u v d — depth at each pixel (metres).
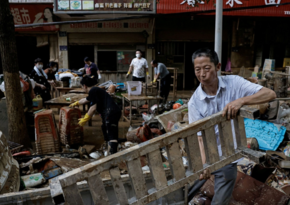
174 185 1.79
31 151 4.80
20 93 4.73
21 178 3.20
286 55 12.18
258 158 1.81
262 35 11.78
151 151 1.69
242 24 11.56
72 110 5.13
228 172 2.18
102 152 4.74
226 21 11.74
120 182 1.64
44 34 11.08
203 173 1.88
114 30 11.16
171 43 11.78
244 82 2.12
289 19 11.57
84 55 11.58
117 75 11.66
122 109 7.63
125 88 9.00
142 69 9.20
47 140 4.72
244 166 3.45
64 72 8.38
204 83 2.07
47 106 5.97
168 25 11.45
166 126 4.97
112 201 2.53
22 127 4.78
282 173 3.28
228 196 2.24
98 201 1.59
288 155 3.85
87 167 1.55
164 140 1.72
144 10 9.73
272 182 3.22
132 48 11.55
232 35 11.70
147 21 11.20
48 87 7.47
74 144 5.25
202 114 2.27
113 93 7.39
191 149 1.83
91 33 11.18
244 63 11.97
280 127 4.31
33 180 3.18
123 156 1.62
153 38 11.38
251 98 1.91
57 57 11.29
